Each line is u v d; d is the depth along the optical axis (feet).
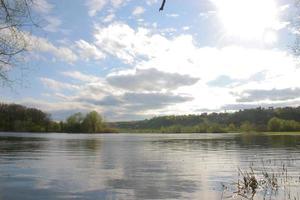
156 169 118.73
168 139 432.25
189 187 84.89
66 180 94.68
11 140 336.90
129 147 251.19
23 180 94.68
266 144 289.53
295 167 124.06
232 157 166.09
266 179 94.99
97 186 86.28
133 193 78.43
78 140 362.94
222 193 78.38
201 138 465.47
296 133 604.08
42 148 226.38
